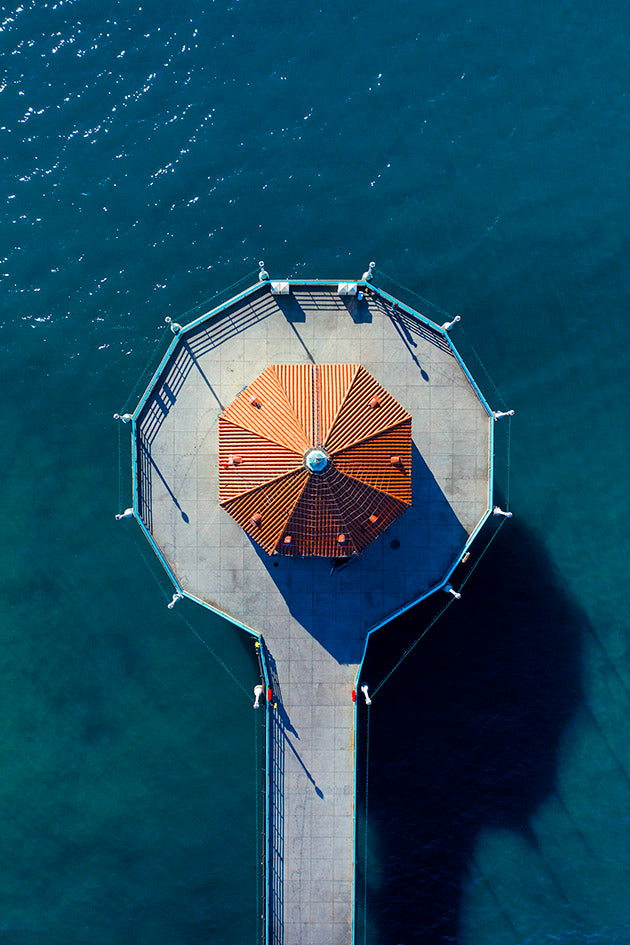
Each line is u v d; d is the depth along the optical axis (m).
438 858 36.66
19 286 35.34
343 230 34.81
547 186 35.38
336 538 28.16
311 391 27.86
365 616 32.56
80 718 36.12
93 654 35.91
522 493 35.91
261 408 27.97
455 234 35.12
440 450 32.16
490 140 35.19
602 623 36.16
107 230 35.19
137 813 36.25
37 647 36.00
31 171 35.34
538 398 35.72
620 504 35.91
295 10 35.16
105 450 35.34
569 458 35.91
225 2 35.41
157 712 36.00
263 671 32.72
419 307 35.00
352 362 31.91
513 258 35.31
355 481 27.05
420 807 36.59
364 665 35.56
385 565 32.41
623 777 36.56
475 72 35.16
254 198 34.94
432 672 36.06
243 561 32.31
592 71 35.28
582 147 35.41
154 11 35.47
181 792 36.16
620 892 36.50
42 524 35.62
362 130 35.03
